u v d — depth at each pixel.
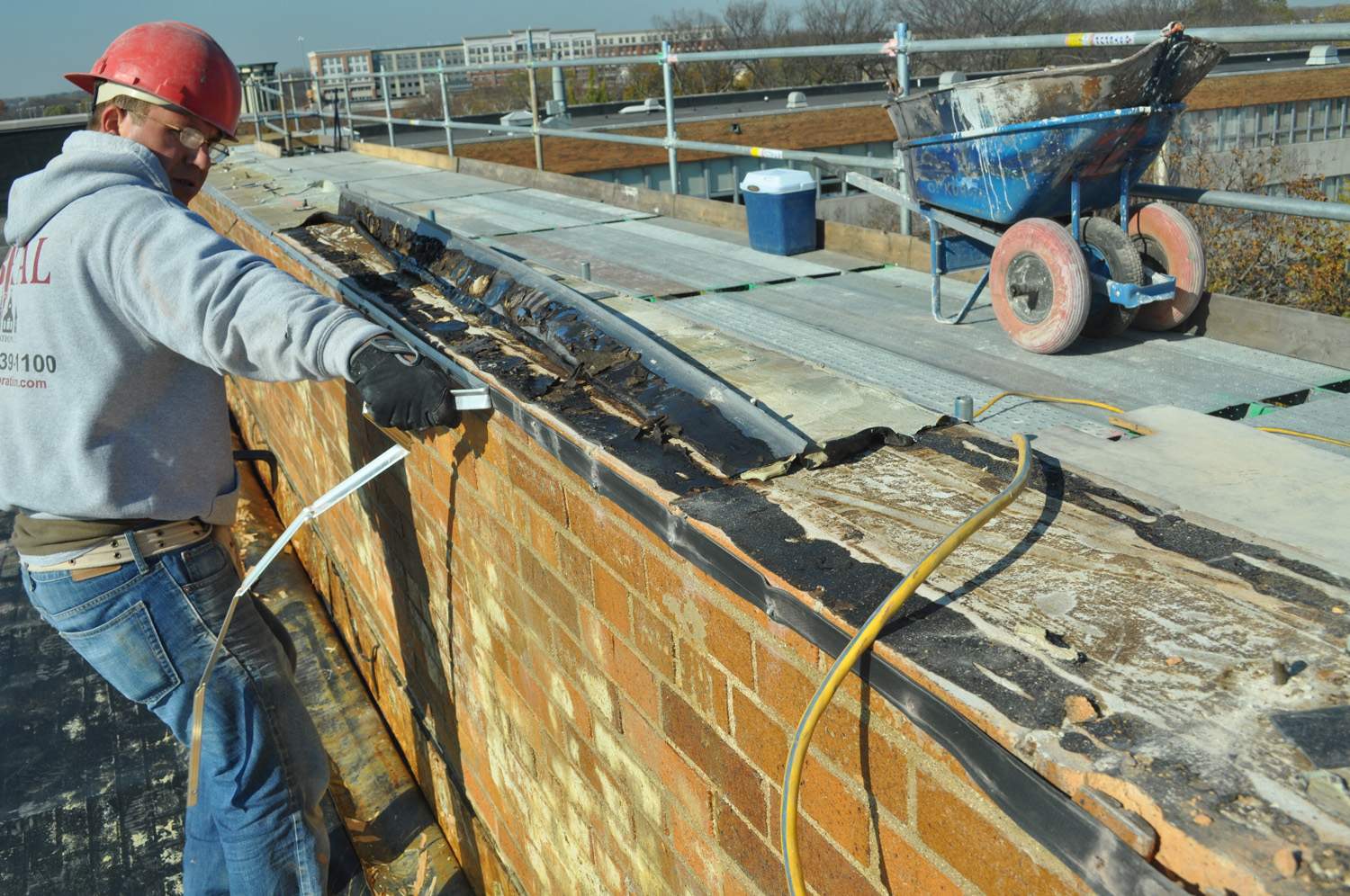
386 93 12.15
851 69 45.69
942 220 3.58
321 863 2.71
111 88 2.27
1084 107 2.99
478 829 3.10
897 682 1.07
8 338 2.17
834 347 3.26
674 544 1.49
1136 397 2.66
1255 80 23.19
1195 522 1.33
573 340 2.17
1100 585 1.17
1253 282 15.73
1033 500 1.42
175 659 2.38
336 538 4.41
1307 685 0.95
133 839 3.66
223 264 1.98
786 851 1.18
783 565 1.25
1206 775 0.83
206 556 2.43
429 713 3.43
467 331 2.42
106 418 2.17
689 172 23.95
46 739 4.27
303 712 2.65
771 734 1.38
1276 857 0.74
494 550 2.36
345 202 4.22
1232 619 1.08
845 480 1.53
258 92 20.23
